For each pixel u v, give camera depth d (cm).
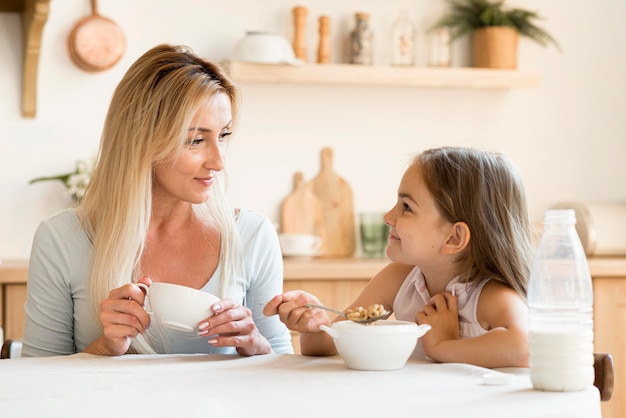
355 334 147
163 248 203
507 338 153
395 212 180
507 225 175
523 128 421
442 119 414
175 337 194
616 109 429
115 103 196
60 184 379
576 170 426
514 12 404
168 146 188
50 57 377
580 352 131
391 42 402
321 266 347
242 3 395
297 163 403
